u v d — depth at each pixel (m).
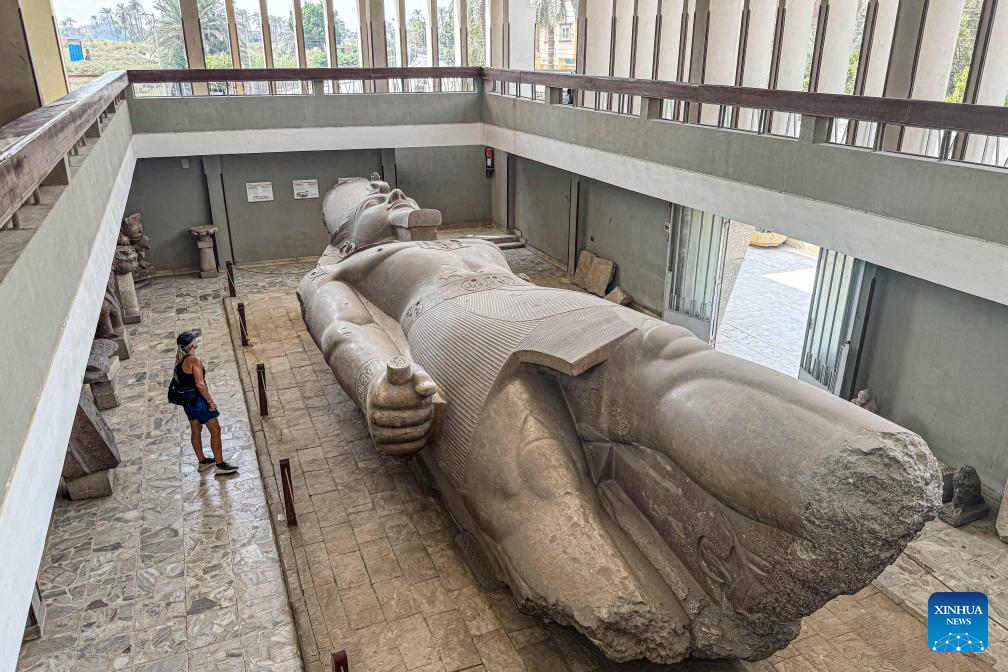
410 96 11.30
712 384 3.38
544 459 3.84
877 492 2.72
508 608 4.20
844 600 4.36
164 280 10.81
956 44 6.11
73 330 3.13
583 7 10.98
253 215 11.34
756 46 8.26
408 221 6.96
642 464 3.75
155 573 4.62
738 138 6.49
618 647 3.32
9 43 3.96
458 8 13.42
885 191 5.11
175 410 6.75
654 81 7.49
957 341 5.57
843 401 3.05
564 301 4.58
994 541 5.14
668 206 8.70
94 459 5.28
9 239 2.53
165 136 10.10
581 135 9.12
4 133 2.68
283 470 4.74
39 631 4.09
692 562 3.51
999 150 5.77
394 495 5.29
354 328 5.68
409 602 4.23
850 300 6.37
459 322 4.78
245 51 12.65
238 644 4.07
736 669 3.77
